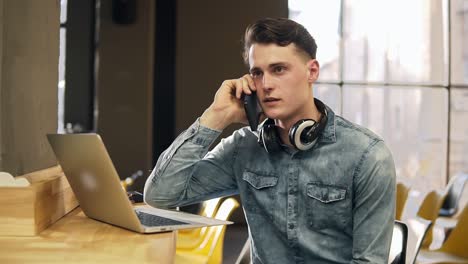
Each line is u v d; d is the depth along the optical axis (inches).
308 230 63.6
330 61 304.0
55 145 65.5
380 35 305.4
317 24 302.0
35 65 94.3
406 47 306.7
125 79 287.7
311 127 61.4
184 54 295.1
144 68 288.0
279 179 64.9
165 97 294.8
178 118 295.4
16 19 86.5
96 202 63.9
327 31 302.7
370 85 305.9
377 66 305.9
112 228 61.9
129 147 288.5
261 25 60.7
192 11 295.3
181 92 295.6
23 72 89.3
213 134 66.9
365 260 59.4
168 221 62.9
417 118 307.6
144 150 289.1
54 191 65.0
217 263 99.4
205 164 69.4
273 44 60.1
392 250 63.5
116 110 287.7
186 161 67.0
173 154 67.4
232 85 67.1
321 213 62.8
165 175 67.6
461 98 307.6
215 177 69.4
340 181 62.0
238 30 296.8
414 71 307.0
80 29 289.0
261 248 66.8
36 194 57.6
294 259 64.8
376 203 60.4
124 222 60.2
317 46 63.1
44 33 98.1
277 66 60.2
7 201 56.8
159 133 294.8
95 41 289.4
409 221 143.0
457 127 307.6
